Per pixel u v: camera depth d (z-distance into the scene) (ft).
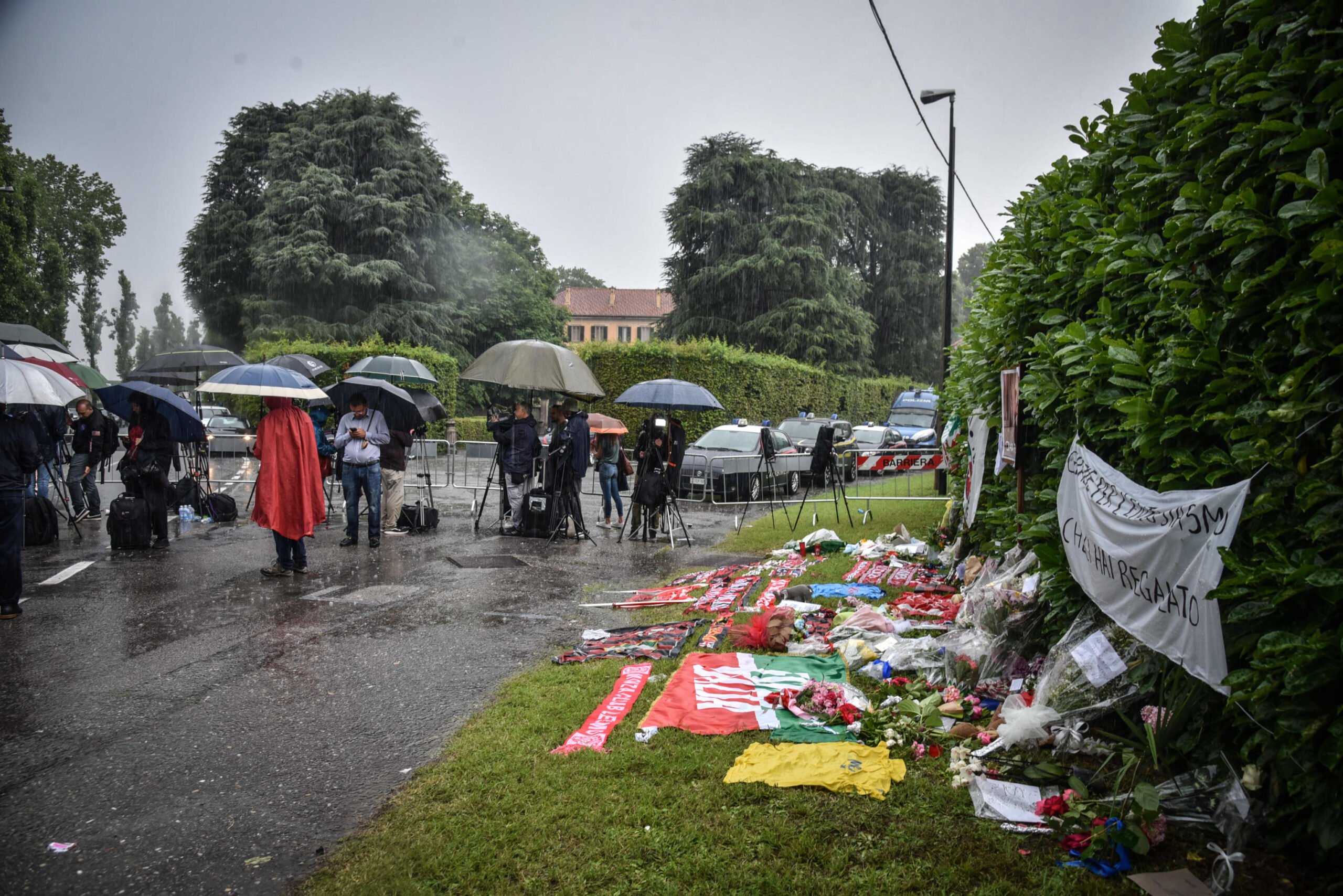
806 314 140.05
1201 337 11.31
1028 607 16.22
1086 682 13.19
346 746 14.62
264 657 19.57
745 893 9.96
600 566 31.71
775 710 15.51
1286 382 9.36
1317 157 9.28
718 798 12.11
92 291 167.73
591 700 16.30
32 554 31.60
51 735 14.97
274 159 133.08
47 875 10.59
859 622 20.48
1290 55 10.10
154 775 13.44
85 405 39.83
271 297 129.18
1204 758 11.55
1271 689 9.52
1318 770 9.45
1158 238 12.92
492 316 152.15
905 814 11.65
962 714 14.78
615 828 11.35
